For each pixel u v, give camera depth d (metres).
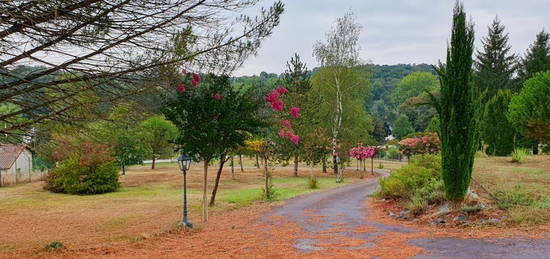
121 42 5.84
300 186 28.94
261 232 10.64
